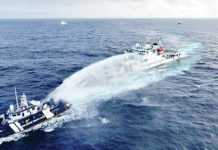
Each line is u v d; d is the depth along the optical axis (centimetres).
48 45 18675
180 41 19312
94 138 5203
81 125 5725
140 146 4925
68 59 12962
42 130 5556
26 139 5244
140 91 7844
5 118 5584
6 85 8694
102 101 7050
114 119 6006
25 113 5584
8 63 12175
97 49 16350
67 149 4856
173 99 7281
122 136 5269
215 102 7131
